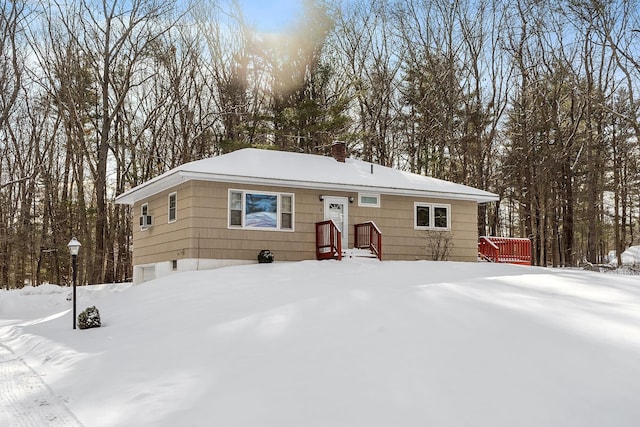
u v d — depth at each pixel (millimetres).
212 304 10586
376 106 33906
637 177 37969
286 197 18062
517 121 31766
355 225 19016
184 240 16656
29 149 32312
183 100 32812
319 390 5172
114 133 30828
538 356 5691
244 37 31094
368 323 7348
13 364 8062
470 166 32312
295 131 29672
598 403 4617
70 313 13016
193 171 16031
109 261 28766
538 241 31922
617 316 7352
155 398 5434
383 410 4660
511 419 4395
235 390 5398
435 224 20656
